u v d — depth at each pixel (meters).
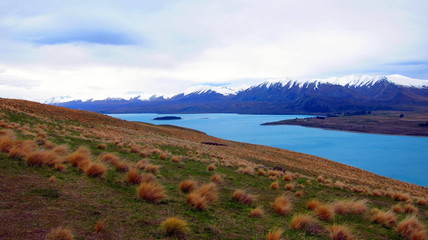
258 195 10.95
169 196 9.00
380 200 15.72
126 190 8.74
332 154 129.38
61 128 29.31
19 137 16.20
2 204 5.77
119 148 20.52
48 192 7.06
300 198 12.54
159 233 5.66
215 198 9.42
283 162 39.09
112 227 5.56
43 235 4.62
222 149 42.31
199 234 6.05
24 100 51.16
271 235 6.12
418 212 12.99
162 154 19.06
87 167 9.87
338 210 10.30
